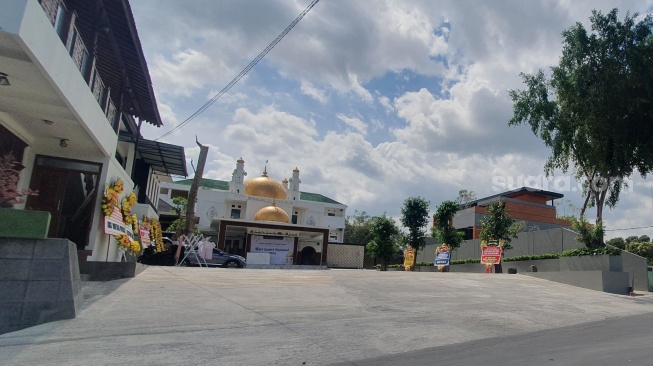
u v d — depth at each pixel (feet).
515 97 81.56
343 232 199.11
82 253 42.80
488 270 80.53
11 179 23.98
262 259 109.40
